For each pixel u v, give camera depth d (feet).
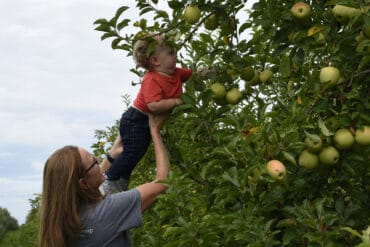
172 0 11.62
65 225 9.28
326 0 10.67
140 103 12.39
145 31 12.35
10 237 40.70
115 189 12.59
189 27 12.61
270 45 12.82
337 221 9.99
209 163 10.71
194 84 12.54
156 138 12.00
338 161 10.32
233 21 11.93
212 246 9.71
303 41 10.60
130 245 9.95
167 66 12.35
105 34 12.06
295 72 11.65
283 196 10.61
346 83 10.41
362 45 9.94
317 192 10.70
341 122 9.89
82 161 9.65
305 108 10.57
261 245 9.25
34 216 30.40
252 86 12.98
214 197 11.44
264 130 9.69
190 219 10.43
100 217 9.46
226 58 11.87
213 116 11.82
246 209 9.77
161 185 10.33
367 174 12.00
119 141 13.19
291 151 10.09
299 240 9.98
